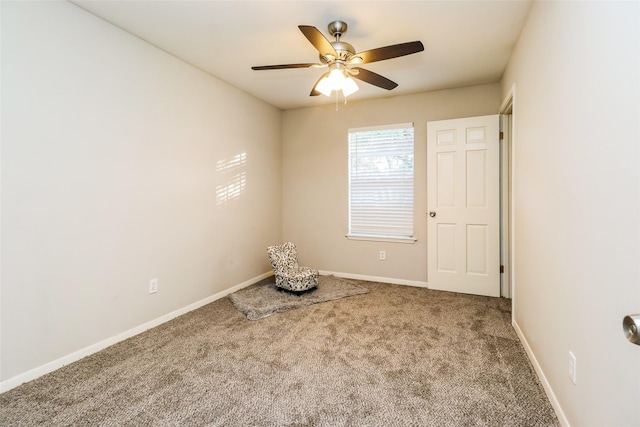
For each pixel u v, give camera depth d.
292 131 4.43
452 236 3.50
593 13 1.13
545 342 1.71
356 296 3.36
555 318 1.55
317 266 4.35
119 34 2.28
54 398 1.65
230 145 3.45
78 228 2.04
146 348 2.20
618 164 0.97
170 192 2.72
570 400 1.36
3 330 1.70
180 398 1.65
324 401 1.62
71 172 2.00
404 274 3.85
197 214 3.02
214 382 1.79
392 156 3.88
